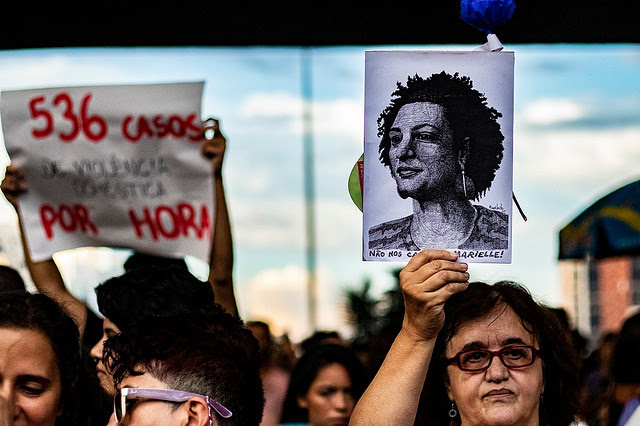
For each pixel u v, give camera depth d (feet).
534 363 8.77
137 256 13.34
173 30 18.95
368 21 18.70
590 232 20.15
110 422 7.30
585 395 15.64
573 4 17.28
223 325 7.48
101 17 18.61
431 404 9.03
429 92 8.46
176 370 6.93
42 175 13.44
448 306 8.89
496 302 8.85
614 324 42.88
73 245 13.46
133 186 13.33
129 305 10.50
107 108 13.34
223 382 7.00
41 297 8.07
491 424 8.64
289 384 14.48
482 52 8.47
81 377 8.27
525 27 17.75
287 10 18.66
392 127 8.46
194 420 6.88
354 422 8.07
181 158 13.28
